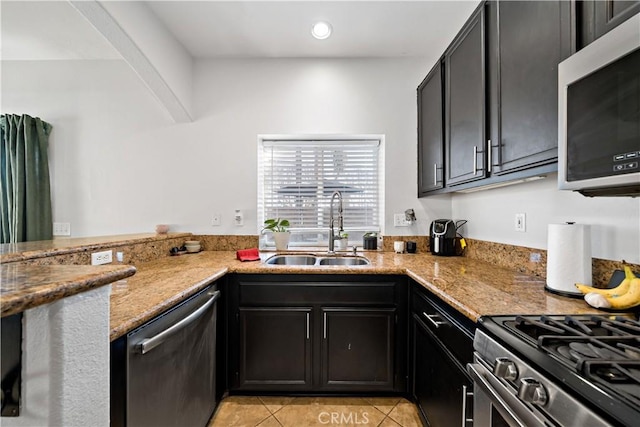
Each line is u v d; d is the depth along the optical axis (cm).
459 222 230
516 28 121
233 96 245
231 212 246
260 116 246
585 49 80
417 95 243
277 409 169
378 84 245
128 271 64
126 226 245
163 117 245
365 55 241
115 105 245
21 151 230
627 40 69
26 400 48
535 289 123
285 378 177
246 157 246
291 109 245
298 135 250
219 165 246
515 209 167
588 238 111
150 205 245
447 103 186
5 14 188
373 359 176
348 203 264
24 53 235
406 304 176
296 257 230
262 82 245
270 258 207
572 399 57
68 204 244
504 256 175
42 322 49
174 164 246
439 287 127
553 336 70
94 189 244
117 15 160
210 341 151
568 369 59
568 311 94
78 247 137
